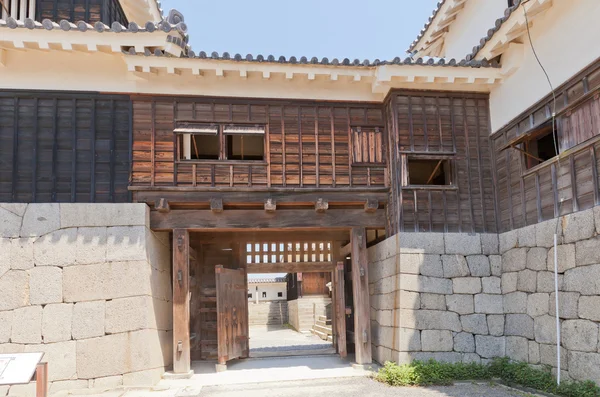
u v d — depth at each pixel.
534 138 8.12
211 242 10.79
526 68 8.12
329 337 15.72
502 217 8.78
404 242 8.45
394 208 8.81
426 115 9.01
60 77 8.40
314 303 22.33
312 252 11.67
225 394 7.20
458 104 9.16
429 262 8.46
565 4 7.18
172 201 8.52
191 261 10.69
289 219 9.06
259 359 10.27
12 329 7.32
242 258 10.81
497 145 8.96
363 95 9.28
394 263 8.62
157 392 7.35
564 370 6.90
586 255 6.60
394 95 8.94
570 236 6.94
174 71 8.37
